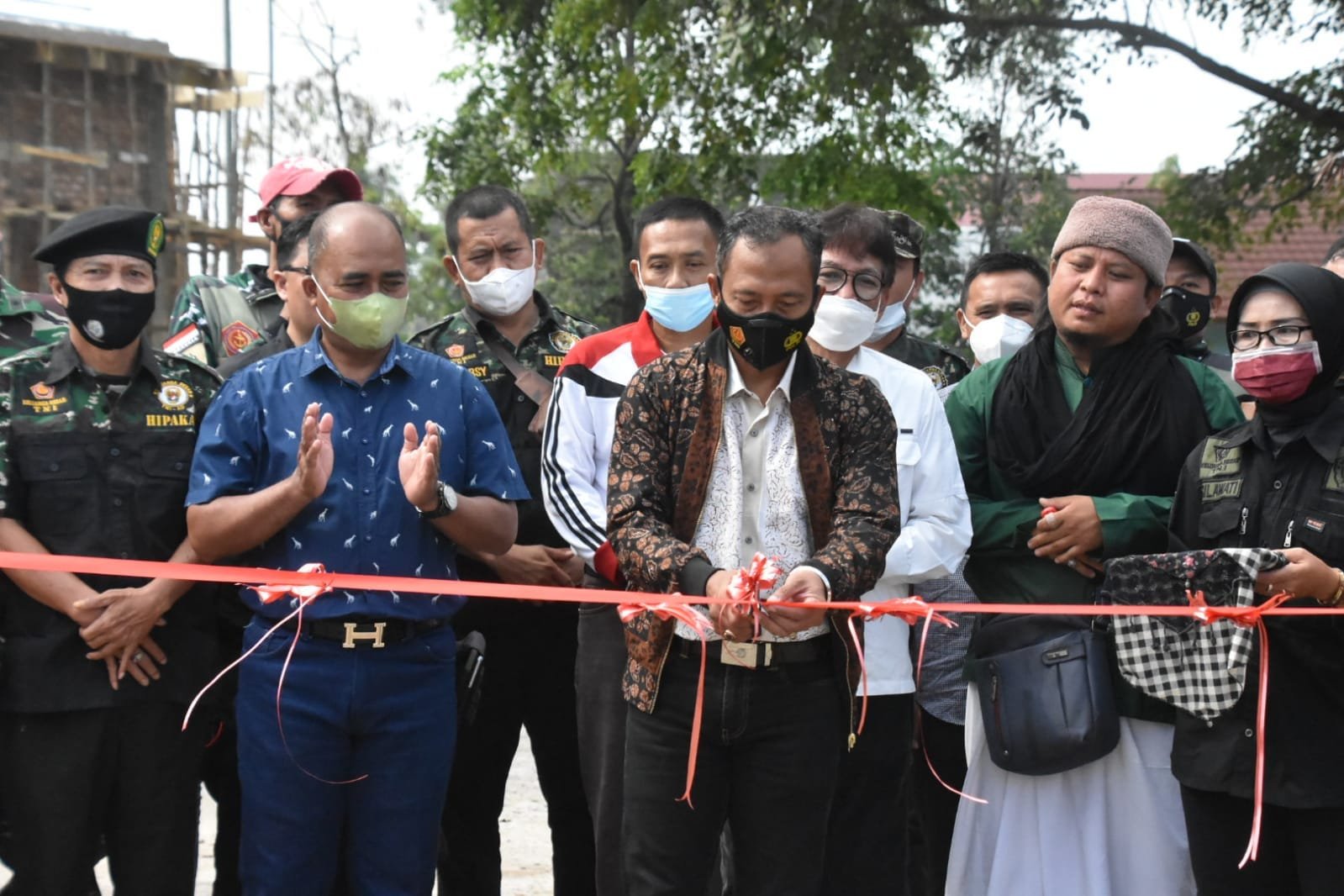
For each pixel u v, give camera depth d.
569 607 4.39
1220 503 3.53
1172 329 3.96
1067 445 3.85
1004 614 3.94
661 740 3.16
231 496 3.48
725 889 4.12
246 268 5.19
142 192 19.97
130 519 3.61
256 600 3.52
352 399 3.60
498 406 4.53
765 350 3.06
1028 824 3.87
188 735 3.68
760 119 16.62
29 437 3.57
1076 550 3.74
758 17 13.46
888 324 4.94
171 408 3.71
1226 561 3.33
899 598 3.39
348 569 3.49
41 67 19.41
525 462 4.45
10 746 3.55
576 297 25.09
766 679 3.12
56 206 19.33
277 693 3.45
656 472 3.18
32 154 19.20
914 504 3.73
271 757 3.46
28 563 3.07
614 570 3.64
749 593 2.82
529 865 5.44
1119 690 3.77
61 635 3.52
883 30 13.74
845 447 3.19
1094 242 3.82
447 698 3.63
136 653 3.57
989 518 3.94
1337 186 15.50
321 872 3.52
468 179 18.98
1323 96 15.59
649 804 3.18
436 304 23.56
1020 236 20.28
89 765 3.53
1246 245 17.73
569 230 25.55
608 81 17.69
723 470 3.20
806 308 3.06
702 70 15.95
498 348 4.59
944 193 20.12
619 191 20.56
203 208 20.69
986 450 4.10
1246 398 4.83
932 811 4.33
